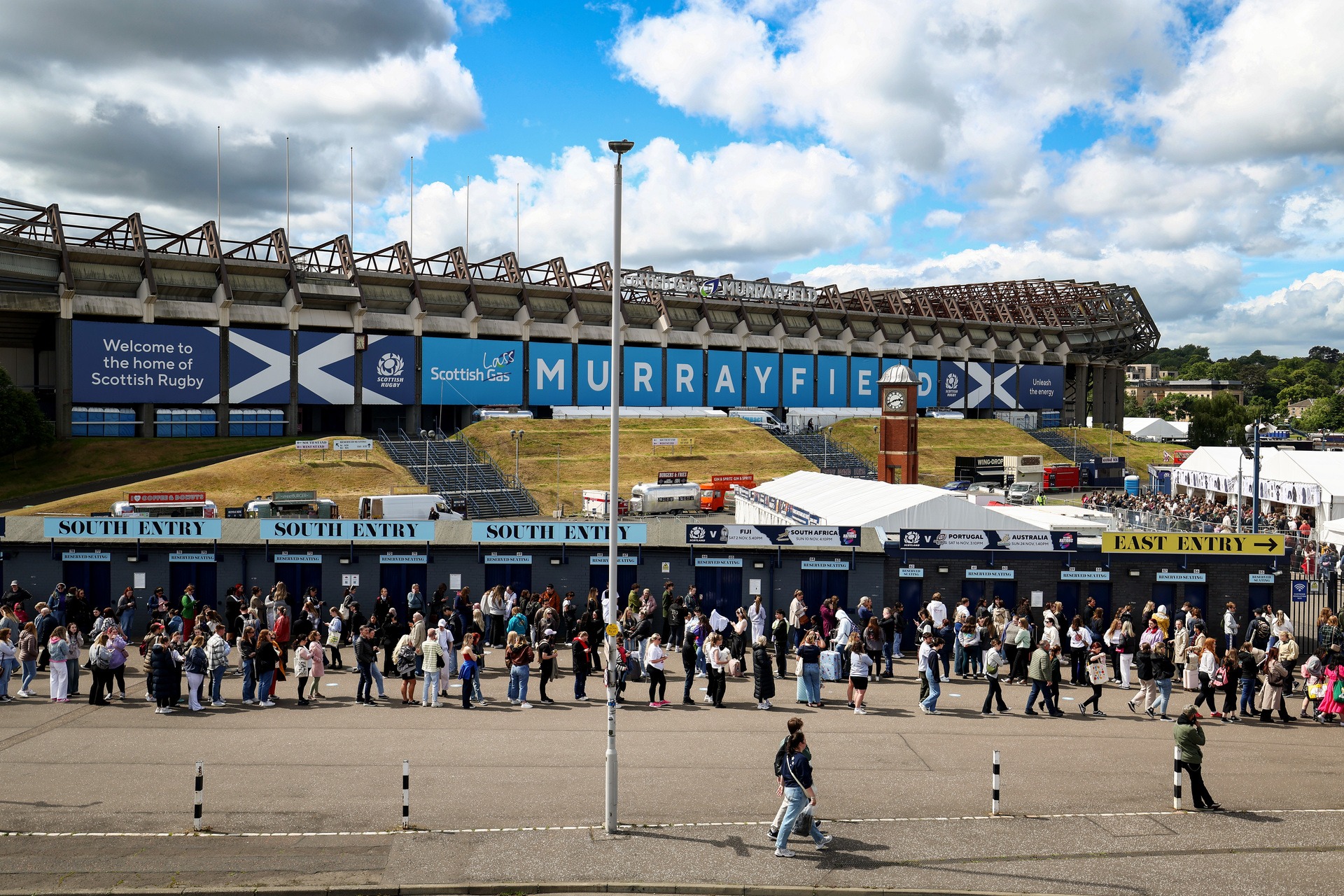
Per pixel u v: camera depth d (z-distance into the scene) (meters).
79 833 15.74
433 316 113.44
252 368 98.44
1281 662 26.06
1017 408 165.75
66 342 87.81
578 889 13.99
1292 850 15.52
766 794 17.97
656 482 92.62
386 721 23.30
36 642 26.00
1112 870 14.67
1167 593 34.38
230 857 14.81
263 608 30.61
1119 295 176.00
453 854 15.05
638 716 24.00
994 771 17.00
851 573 34.31
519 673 24.91
